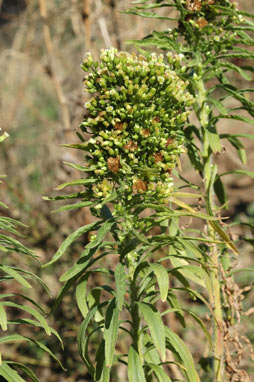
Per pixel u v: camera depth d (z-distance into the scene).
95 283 4.18
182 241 2.17
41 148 5.55
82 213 4.32
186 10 2.57
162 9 5.16
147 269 2.45
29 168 5.30
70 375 4.05
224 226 2.81
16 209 4.51
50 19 5.29
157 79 2.09
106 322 2.02
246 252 5.20
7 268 1.90
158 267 2.04
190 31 2.60
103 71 2.13
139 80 2.12
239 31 2.66
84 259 2.09
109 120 2.09
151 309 2.06
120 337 4.11
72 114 4.75
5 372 1.92
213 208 2.77
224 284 2.78
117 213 2.12
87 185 2.19
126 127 2.10
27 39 6.02
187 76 2.60
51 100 7.05
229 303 2.80
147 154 2.17
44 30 5.09
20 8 7.15
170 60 2.35
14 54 5.87
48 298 4.27
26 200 4.68
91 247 1.98
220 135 2.71
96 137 2.11
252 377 3.91
